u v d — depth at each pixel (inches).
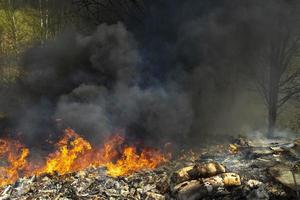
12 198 218.7
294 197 207.3
